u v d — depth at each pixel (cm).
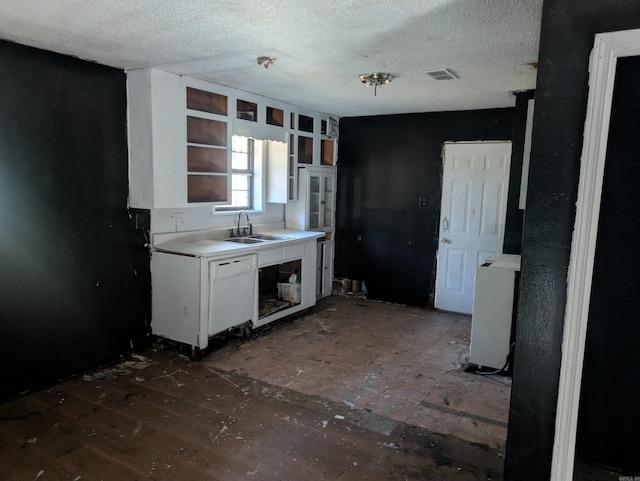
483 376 336
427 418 272
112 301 342
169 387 305
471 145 487
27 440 238
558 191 158
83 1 200
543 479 169
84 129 312
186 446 236
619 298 195
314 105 471
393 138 531
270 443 241
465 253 500
